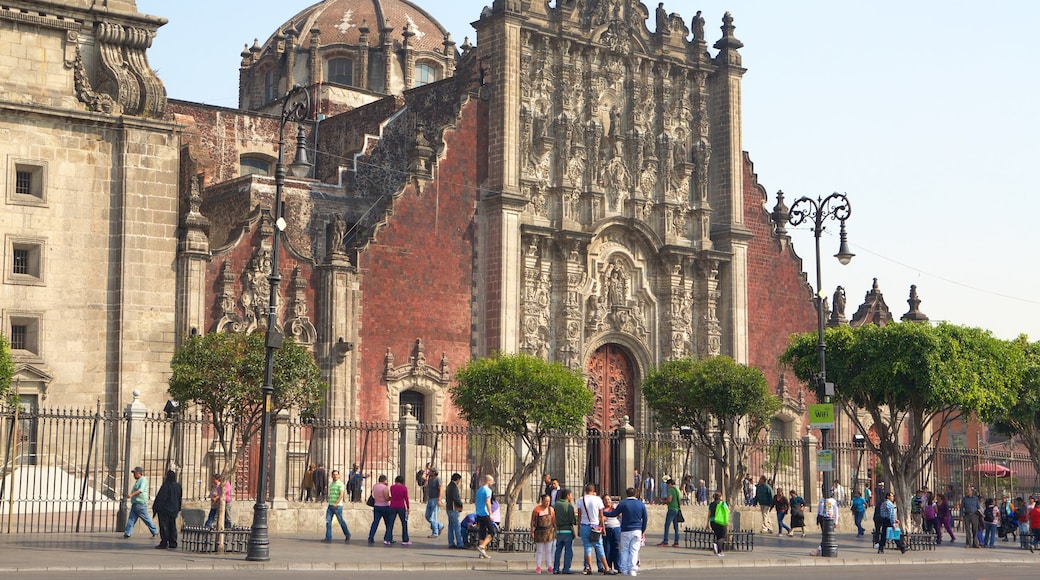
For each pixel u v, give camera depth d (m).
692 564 41.56
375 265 60.69
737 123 73.56
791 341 59.31
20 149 52.25
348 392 58.72
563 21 67.44
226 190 62.38
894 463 56.44
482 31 66.50
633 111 70.19
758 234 74.56
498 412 46.78
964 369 54.75
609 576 36.06
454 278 63.25
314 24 83.12
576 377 48.72
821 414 47.69
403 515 43.38
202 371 44.72
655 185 70.75
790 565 43.31
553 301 66.12
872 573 39.06
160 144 55.03
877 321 83.88
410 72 82.19
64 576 29.84
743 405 56.06
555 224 66.31
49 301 52.34
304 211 61.75
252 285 57.12
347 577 32.66
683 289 70.56
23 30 52.97
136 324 53.69
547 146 66.25
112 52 54.88
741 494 66.38
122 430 52.66
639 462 68.06
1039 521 54.00
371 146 65.62
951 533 58.53
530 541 43.25
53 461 51.78
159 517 38.03
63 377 52.34
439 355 62.31
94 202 53.72
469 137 64.69
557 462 64.12
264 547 35.41
